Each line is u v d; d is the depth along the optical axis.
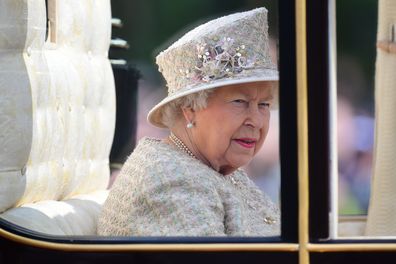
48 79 9.70
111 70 12.12
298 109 8.02
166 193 9.20
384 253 8.02
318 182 8.03
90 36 11.48
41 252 8.41
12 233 8.44
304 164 8.02
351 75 17.80
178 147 9.73
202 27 9.92
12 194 8.95
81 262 8.36
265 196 10.38
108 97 11.95
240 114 9.66
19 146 8.98
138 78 13.07
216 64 9.53
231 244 8.17
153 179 9.25
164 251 8.27
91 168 11.45
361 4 18.14
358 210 14.76
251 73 9.57
